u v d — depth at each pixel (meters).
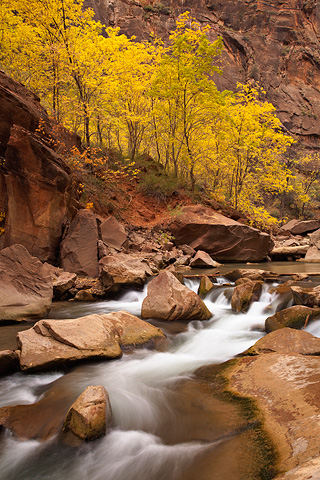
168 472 2.85
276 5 67.75
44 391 4.39
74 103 17.41
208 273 13.36
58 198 11.47
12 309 7.36
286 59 65.00
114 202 18.41
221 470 2.72
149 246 16.06
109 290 9.66
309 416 3.11
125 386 4.44
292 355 4.56
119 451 3.20
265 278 10.51
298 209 48.12
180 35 19.75
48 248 11.12
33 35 16.70
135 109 22.88
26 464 3.11
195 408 3.81
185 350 5.88
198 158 22.44
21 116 11.17
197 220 17.80
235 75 59.41
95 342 5.33
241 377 4.36
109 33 18.84
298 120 60.94
